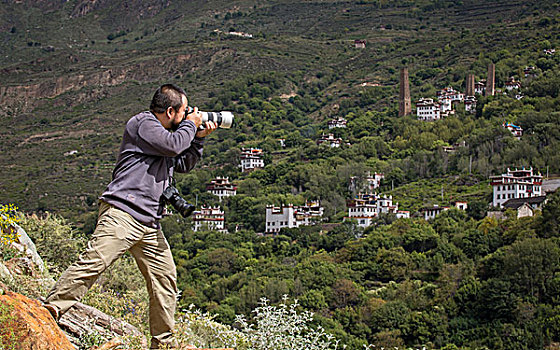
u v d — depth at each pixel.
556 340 64.50
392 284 85.50
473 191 145.50
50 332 6.46
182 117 7.56
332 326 67.00
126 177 7.05
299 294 82.44
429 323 70.19
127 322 11.57
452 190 150.38
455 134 198.88
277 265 101.31
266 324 12.47
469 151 172.00
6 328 6.13
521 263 74.19
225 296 82.00
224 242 120.50
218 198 171.62
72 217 167.00
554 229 90.31
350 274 90.19
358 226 129.62
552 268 74.06
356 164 176.75
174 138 7.11
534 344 63.78
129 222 6.98
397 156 193.50
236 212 158.50
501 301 69.62
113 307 13.13
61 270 16.98
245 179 188.38
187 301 77.75
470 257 95.19
